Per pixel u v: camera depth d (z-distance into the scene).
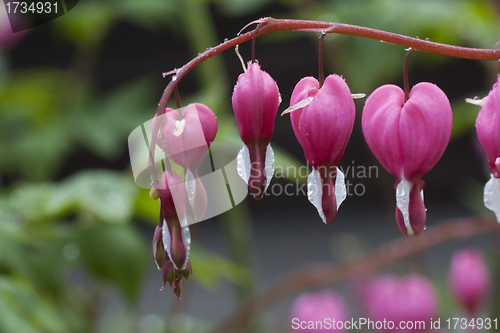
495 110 0.47
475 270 0.74
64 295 0.60
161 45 1.83
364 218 1.85
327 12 0.88
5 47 0.92
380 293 0.78
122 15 0.97
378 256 0.66
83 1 0.97
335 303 0.82
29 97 0.92
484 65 0.87
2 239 0.58
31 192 0.60
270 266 1.58
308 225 1.92
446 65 1.75
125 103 0.93
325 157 0.46
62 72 0.97
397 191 0.47
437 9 0.85
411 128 0.46
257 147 0.46
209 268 0.65
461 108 0.82
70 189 0.59
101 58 1.82
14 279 0.58
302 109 0.47
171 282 0.46
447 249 1.54
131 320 0.84
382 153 0.47
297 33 0.89
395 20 0.84
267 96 0.46
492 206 0.48
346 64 0.83
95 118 0.92
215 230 1.86
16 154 0.89
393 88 0.47
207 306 1.39
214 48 0.46
